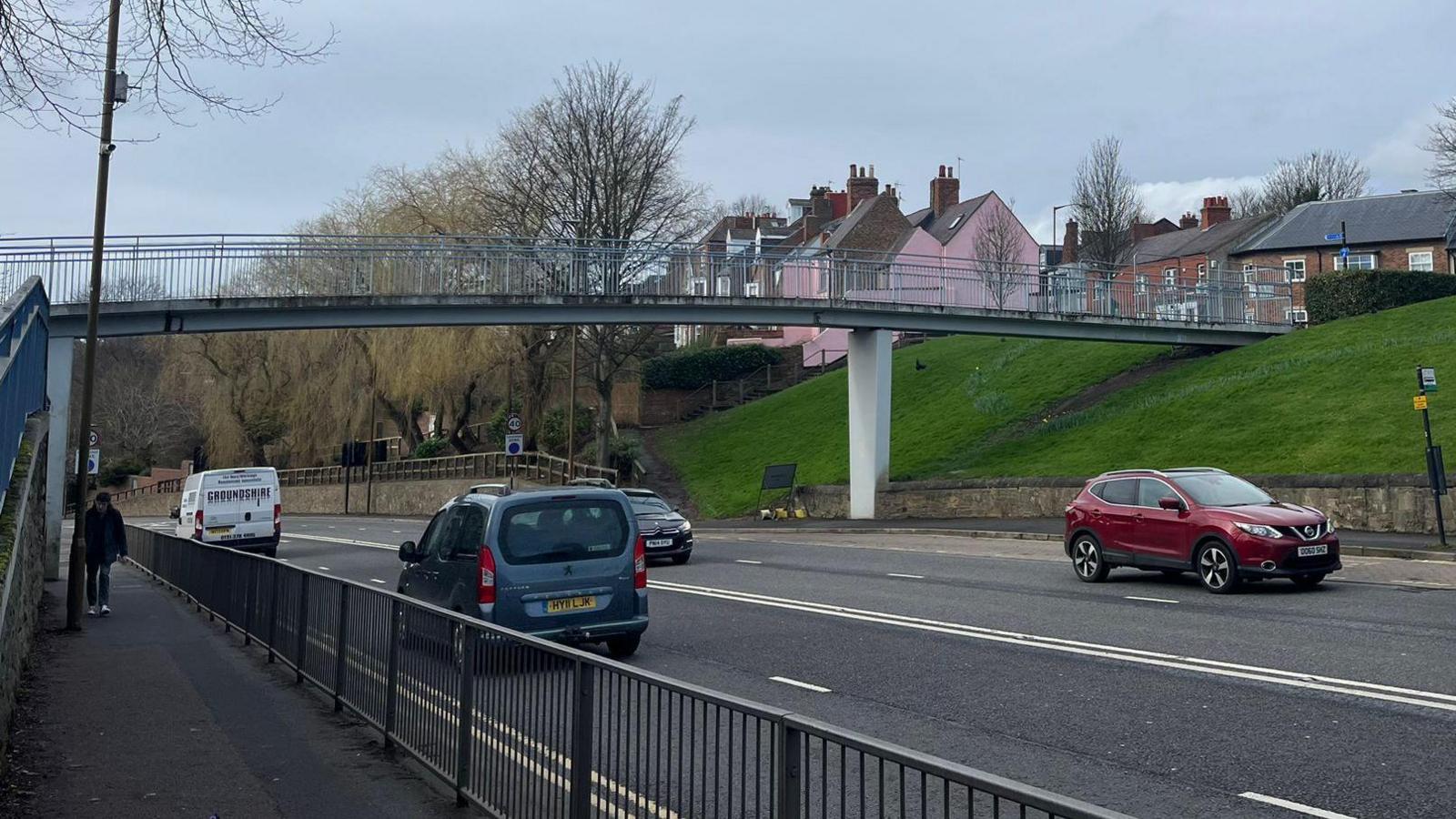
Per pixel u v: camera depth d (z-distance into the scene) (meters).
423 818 6.71
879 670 10.82
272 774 7.82
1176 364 39.09
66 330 25.33
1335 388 30.11
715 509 40.53
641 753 4.87
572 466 40.97
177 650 13.97
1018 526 27.45
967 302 35.78
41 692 11.10
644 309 31.11
